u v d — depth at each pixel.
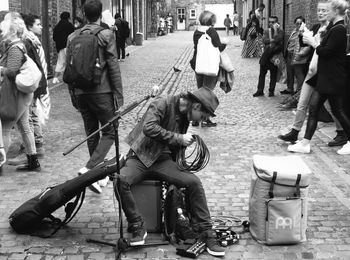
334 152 7.77
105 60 5.91
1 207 5.66
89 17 6.00
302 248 4.71
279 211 4.68
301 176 4.65
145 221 4.97
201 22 9.44
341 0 7.30
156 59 22.09
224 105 11.57
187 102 4.77
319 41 7.77
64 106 11.28
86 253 4.64
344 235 4.98
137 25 33.19
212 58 9.15
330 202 5.80
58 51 14.47
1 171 6.84
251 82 15.10
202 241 4.66
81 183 4.82
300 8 16.44
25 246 4.76
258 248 4.71
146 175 4.90
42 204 4.90
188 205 4.84
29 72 6.39
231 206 5.69
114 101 6.03
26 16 7.57
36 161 6.91
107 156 7.44
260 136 8.73
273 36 12.48
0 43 6.61
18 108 6.57
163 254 4.60
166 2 51.12
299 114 8.05
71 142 8.31
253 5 33.25
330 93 7.34
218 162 7.27
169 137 4.68
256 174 4.78
